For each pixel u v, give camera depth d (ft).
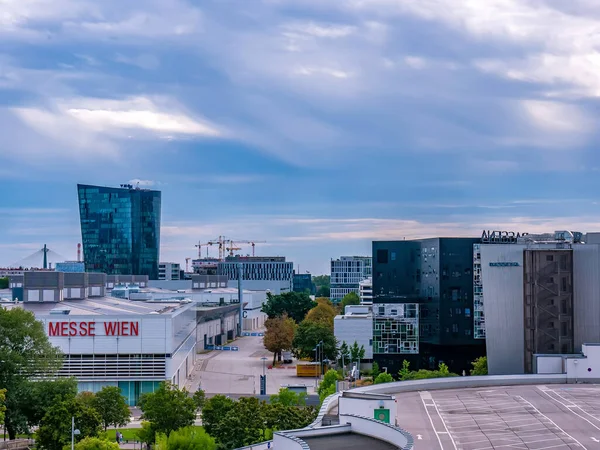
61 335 634.84
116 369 638.94
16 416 479.82
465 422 317.22
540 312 571.69
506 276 586.86
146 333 639.76
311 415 433.07
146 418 469.98
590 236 615.57
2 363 485.56
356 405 288.51
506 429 303.07
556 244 586.04
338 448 225.97
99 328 637.71
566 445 276.00
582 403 364.79
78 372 636.48
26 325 510.58
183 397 463.01
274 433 238.68
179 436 404.98
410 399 376.68
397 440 226.99
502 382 430.61
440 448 270.46
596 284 568.00
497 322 588.91
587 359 437.99
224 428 406.41
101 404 492.13
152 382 639.35
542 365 479.00
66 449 403.34
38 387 486.79
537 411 343.46
